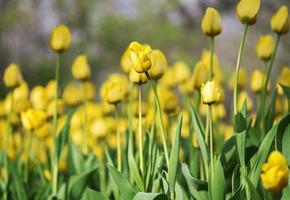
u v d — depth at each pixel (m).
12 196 5.53
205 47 22.80
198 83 4.63
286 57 20.36
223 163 4.07
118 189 4.34
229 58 22.36
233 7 21.75
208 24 4.30
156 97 3.86
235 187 3.88
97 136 5.64
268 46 4.93
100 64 23.09
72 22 23.52
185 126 6.57
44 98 5.67
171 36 22.48
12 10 23.28
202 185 3.96
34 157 6.11
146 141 4.46
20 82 5.41
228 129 6.54
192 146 4.71
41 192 5.31
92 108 6.93
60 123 6.71
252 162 3.90
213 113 6.00
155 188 4.03
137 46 3.78
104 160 5.66
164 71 4.36
